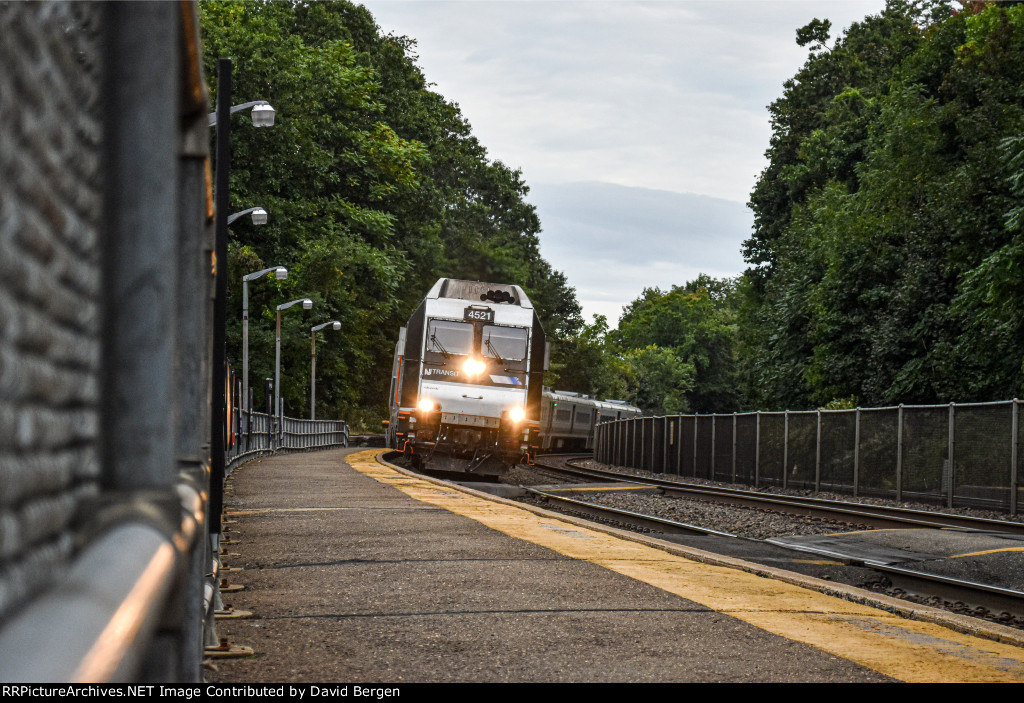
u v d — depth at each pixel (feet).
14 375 4.33
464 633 23.94
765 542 62.80
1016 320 112.47
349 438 266.16
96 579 4.46
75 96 5.83
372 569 34.04
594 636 23.84
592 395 416.26
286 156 221.87
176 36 6.64
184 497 8.07
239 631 24.04
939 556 53.31
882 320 147.02
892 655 22.88
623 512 77.71
